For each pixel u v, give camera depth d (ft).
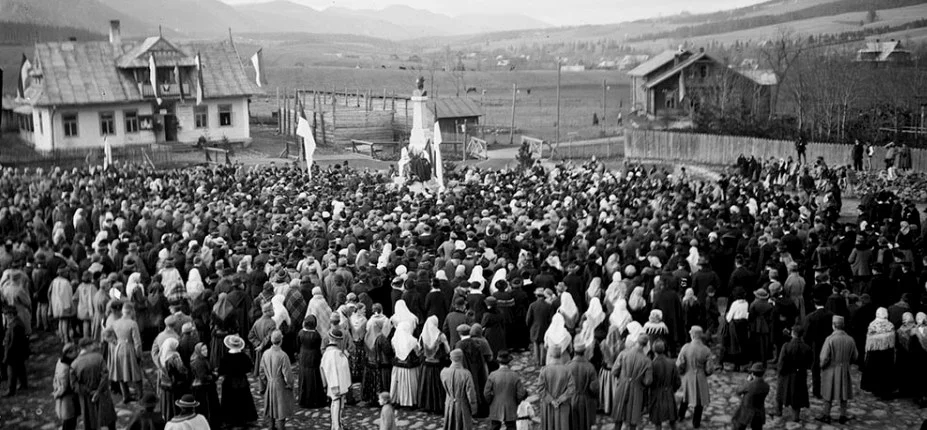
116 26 231.50
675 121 282.97
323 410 53.67
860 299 57.77
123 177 132.87
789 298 58.29
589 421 45.75
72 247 77.97
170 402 47.91
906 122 209.15
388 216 83.41
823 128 222.89
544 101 531.09
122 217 87.40
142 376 54.80
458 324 54.08
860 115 217.56
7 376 61.11
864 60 291.38
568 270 65.05
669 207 93.15
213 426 49.75
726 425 50.49
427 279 61.46
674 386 47.37
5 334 59.31
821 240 72.84
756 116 245.65
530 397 54.70
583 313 59.93
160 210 89.86
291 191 113.91
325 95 289.94
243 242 74.43
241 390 51.11
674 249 70.79
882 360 53.83
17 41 498.69
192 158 209.26
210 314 58.75
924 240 80.69
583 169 140.87
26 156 195.52
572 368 45.24
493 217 85.40
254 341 54.29
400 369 53.31
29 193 115.24
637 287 58.03
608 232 77.97
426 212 89.40
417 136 147.54
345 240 75.25
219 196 104.53
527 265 66.74
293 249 71.46
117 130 215.10
